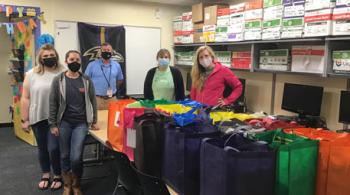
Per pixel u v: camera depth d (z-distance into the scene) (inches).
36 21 197.0
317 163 52.6
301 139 54.3
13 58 221.0
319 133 61.6
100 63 168.6
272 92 184.5
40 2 204.5
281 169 50.1
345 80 144.4
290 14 147.7
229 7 192.9
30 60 195.5
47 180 135.3
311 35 138.3
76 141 113.7
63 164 117.8
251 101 200.5
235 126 69.6
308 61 145.2
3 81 240.2
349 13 122.6
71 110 113.7
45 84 123.0
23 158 172.1
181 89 144.9
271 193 49.6
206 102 122.7
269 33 160.4
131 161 76.5
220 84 123.3
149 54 247.8
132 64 241.6
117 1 230.5
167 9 250.4
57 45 213.0
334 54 134.0
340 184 49.9
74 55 112.6
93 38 221.9
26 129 130.8
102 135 108.0
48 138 124.8
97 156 155.7
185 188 59.6
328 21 130.3
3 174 149.2
